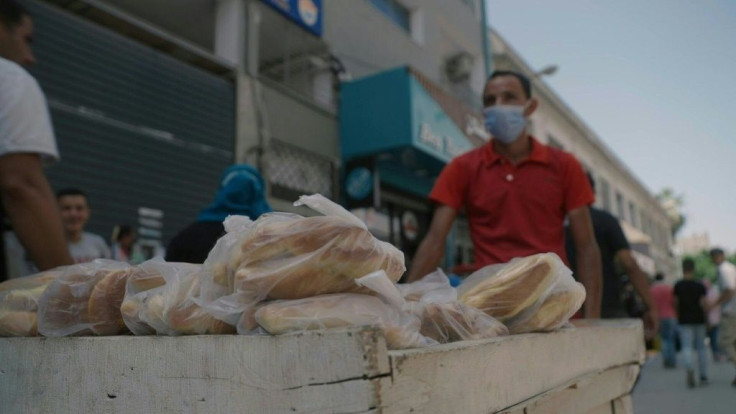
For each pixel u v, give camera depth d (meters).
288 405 0.71
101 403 0.91
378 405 0.64
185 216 6.25
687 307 7.50
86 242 4.07
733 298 7.70
